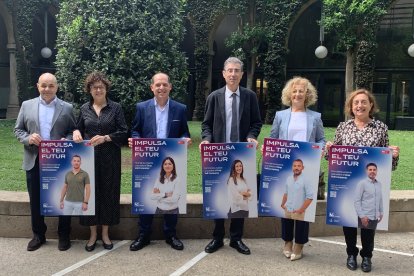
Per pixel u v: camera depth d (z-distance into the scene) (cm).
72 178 407
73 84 906
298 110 409
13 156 840
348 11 1286
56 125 418
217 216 403
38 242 434
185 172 409
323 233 488
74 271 382
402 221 498
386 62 1756
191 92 2100
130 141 405
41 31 2036
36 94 2005
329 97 1870
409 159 849
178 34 985
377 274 383
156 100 427
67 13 941
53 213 409
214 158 399
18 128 419
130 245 442
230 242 442
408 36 1714
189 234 476
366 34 1577
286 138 405
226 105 413
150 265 397
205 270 387
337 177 377
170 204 410
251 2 1786
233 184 402
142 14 902
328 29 1433
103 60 889
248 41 1770
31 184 419
